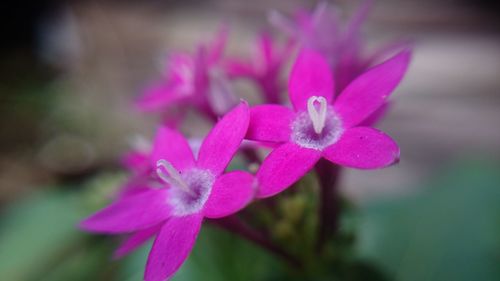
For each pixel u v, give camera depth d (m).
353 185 0.11
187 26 0.17
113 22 0.17
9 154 0.13
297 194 0.05
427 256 0.06
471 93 0.13
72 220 0.08
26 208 0.09
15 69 0.15
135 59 0.16
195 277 0.06
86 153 0.13
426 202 0.07
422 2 0.17
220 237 0.06
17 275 0.08
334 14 0.05
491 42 0.14
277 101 0.05
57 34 0.17
